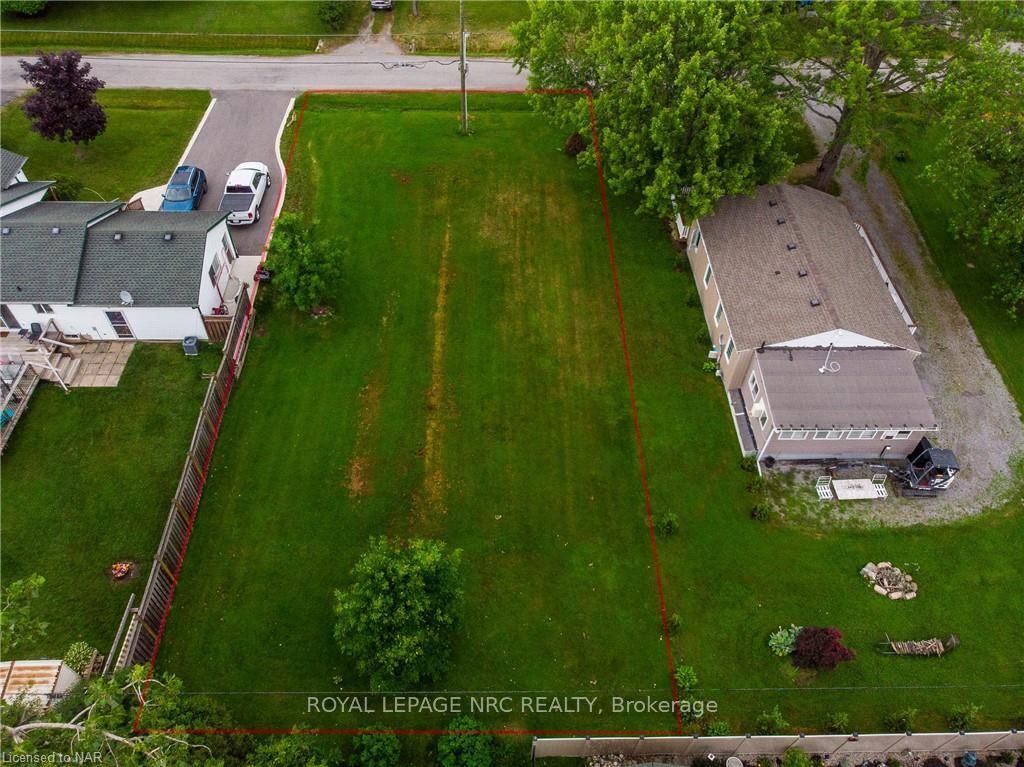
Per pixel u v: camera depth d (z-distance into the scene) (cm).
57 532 2689
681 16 3303
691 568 2727
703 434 3117
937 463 2864
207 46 5181
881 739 2273
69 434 2969
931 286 3741
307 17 5459
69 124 3981
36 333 3256
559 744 2248
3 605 1745
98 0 5441
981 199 3331
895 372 2970
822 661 2430
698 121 3269
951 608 2652
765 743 2267
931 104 3450
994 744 2319
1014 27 3328
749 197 3534
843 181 4272
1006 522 2888
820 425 2820
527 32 4038
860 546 2805
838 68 3675
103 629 2461
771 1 3594
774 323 3041
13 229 3234
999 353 3459
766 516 2848
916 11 3222
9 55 4997
